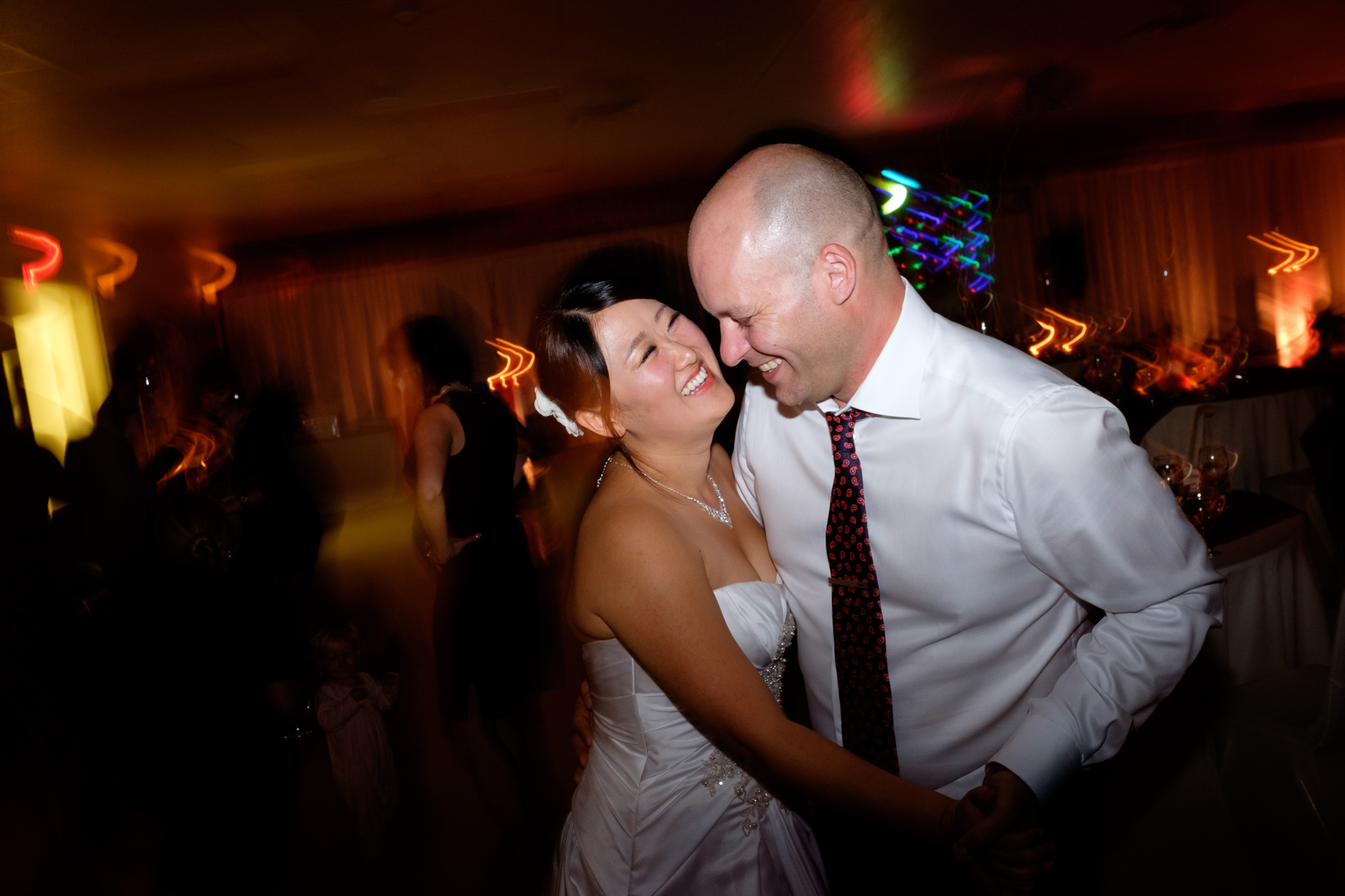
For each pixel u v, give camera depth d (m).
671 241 10.19
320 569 6.26
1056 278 9.62
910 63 6.22
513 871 2.46
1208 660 2.15
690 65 5.62
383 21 4.21
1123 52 6.67
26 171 6.15
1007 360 1.22
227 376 4.45
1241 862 1.82
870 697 1.38
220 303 10.11
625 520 1.27
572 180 9.21
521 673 2.58
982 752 1.34
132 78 4.56
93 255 8.74
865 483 1.32
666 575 1.22
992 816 1.08
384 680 2.77
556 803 2.70
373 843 2.59
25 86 4.50
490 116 6.16
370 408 10.43
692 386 1.34
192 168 6.57
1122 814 1.83
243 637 2.50
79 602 2.86
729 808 1.35
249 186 7.34
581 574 1.32
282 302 10.26
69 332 8.59
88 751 2.83
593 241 10.20
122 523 3.45
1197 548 1.18
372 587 5.64
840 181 1.17
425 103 5.65
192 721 2.41
